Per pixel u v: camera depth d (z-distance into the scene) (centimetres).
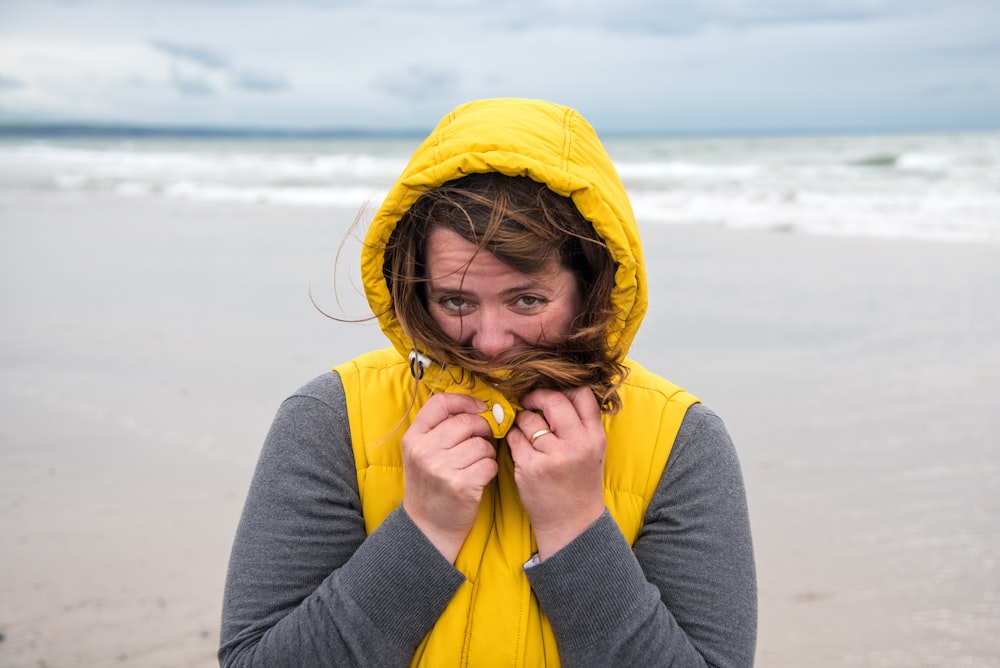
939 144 5088
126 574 395
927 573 378
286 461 145
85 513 452
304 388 152
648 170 3133
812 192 2102
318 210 1844
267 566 140
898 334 746
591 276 140
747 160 3766
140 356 710
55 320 836
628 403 150
